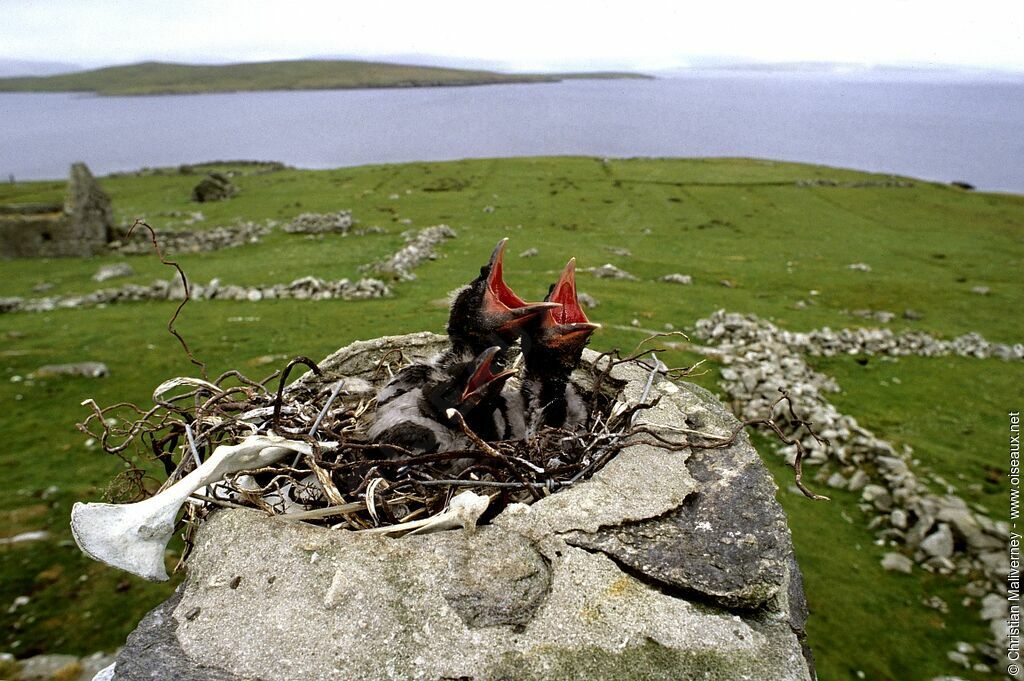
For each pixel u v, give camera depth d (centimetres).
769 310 2070
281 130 16350
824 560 970
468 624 278
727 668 277
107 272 2455
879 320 2102
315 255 2636
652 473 363
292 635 275
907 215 4444
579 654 273
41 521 914
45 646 727
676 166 6619
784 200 4806
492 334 462
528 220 3819
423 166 6375
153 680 266
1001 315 2227
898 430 1313
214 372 1362
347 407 462
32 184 6222
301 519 333
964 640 837
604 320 1780
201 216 3903
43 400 1278
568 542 316
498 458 353
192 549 334
